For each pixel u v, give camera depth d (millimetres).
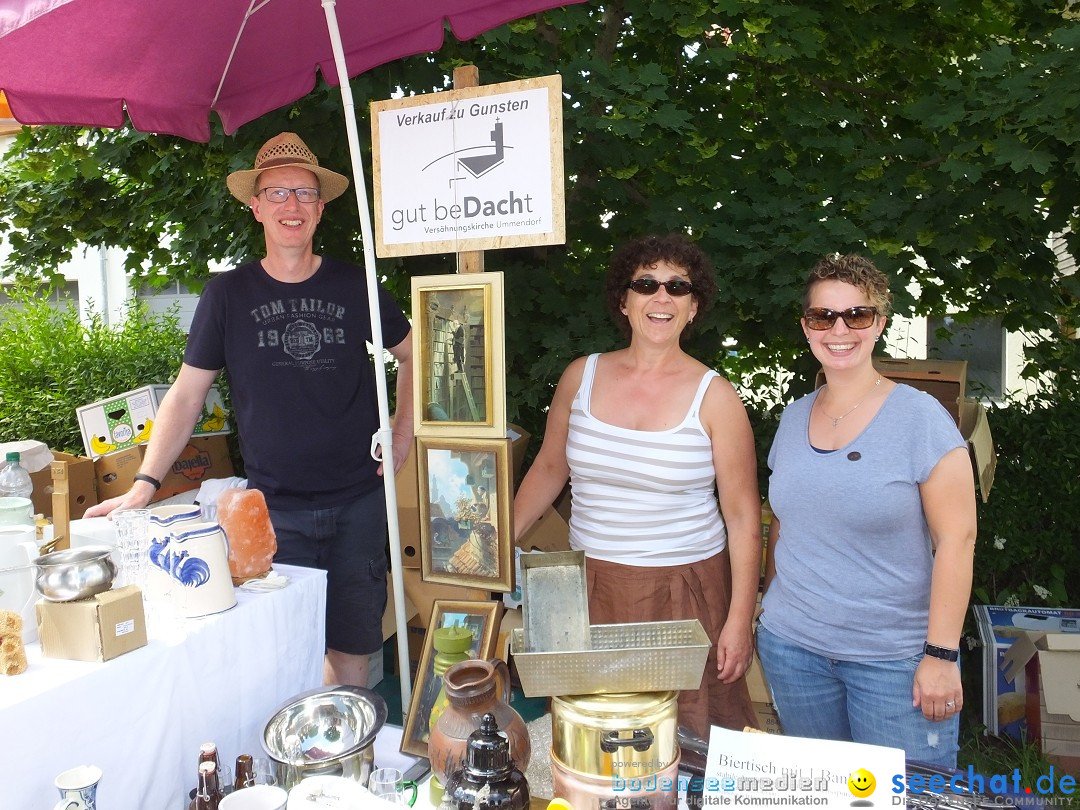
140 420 4207
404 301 4461
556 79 1911
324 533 2674
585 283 3826
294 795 1261
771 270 3391
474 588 2006
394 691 3611
